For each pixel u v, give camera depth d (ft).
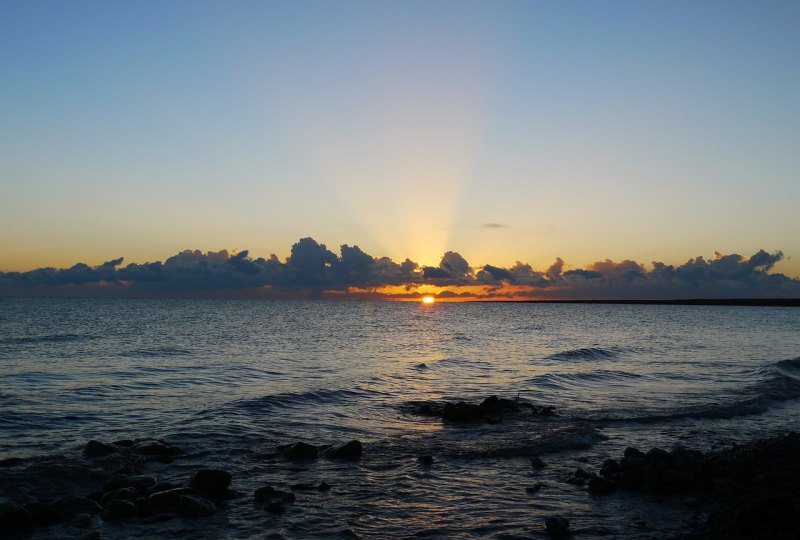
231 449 55.21
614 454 56.34
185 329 250.37
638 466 48.70
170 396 84.33
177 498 39.32
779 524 34.32
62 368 113.29
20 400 77.41
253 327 278.46
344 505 40.63
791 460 50.75
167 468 48.62
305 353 155.84
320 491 43.57
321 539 34.65
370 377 108.99
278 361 134.62
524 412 75.92
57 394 83.15
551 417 73.00
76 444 55.77
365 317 452.76
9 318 315.78
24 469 43.70
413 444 58.03
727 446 60.03
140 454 51.37
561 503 41.96
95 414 70.23
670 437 63.57
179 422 66.49
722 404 81.61
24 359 128.57
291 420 69.41
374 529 36.40
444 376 113.09
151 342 179.52
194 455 52.70
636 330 299.79
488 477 47.83
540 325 353.72
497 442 59.11
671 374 116.37
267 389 92.89
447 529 36.58
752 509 35.78
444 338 228.22
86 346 162.40
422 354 159.02
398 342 202.80
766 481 45.62
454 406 72.43
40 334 205.16
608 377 111.65
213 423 66.03
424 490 44.19
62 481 42.98
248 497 41.83
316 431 64.18
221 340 194.18
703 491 44.88
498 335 251.80
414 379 108.17
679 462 48.21
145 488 42.63
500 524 37.55
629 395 91.40
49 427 62.95
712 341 217.15
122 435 59.93
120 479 43.45
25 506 36.86
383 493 43.29
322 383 100.07
